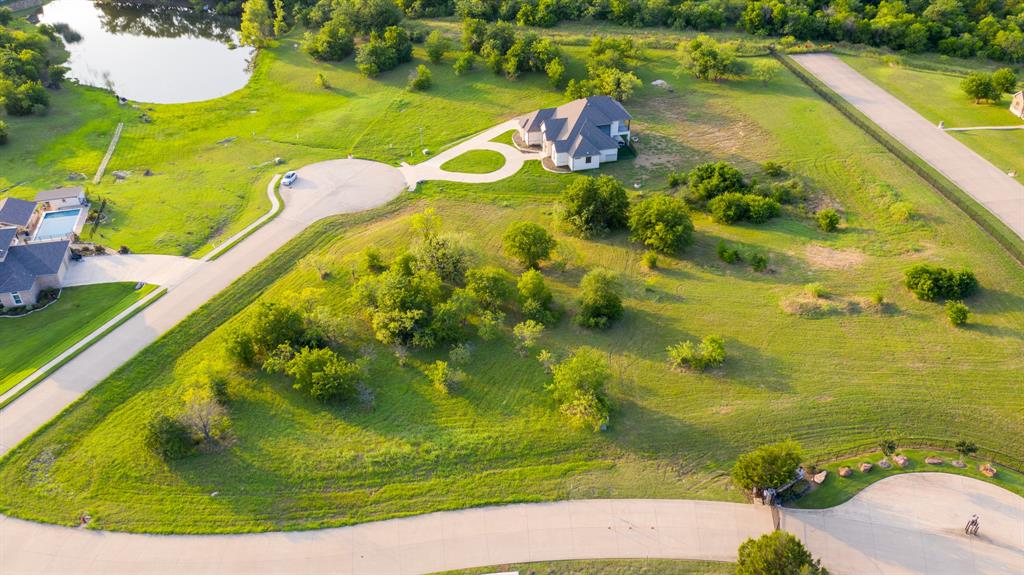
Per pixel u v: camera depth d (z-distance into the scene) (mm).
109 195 97062
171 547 51719
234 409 62125
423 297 70812
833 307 72625
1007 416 59719
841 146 103250
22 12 176000
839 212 89938
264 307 68688
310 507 54312
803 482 55156
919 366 65062
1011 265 76625
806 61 132500
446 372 64500
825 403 61906
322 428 60375
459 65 132375
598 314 72500
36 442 58938
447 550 51656
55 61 141125
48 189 98250
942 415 60156
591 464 57594
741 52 134625
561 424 60750
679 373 66188
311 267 81250
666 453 58406
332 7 154250
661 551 51250
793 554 46031
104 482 55812
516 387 64875
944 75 124875
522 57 130625
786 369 65875
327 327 68562
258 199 97188
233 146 112875
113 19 175500
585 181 88000
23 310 74625
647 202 85375
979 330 68500
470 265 77562
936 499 53906
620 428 60438
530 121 109938
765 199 89875
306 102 127875
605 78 118812
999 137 102812
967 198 88500
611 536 52281
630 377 65875
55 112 120062
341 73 137875
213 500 54625
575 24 150750
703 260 82438
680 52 134500
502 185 100750
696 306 74875
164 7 183625
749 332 70750
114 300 76188
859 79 124438
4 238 79250
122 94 131750
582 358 63000
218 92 133500
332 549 51750
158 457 57312
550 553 51344
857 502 53875
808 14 140375
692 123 114625
